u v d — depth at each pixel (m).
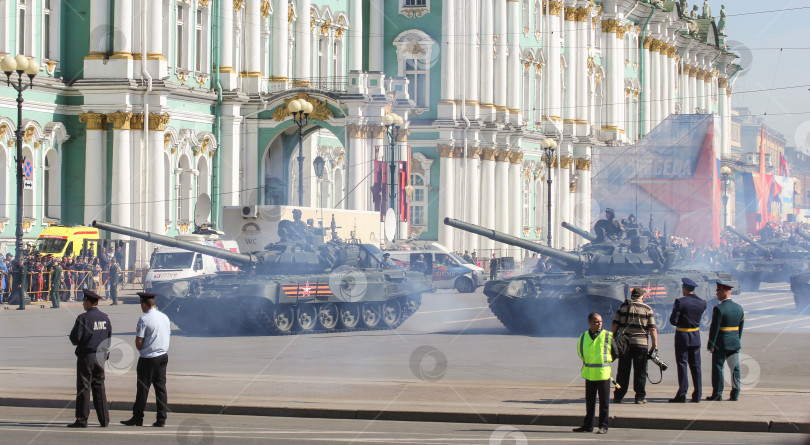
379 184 78.56
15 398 27.06
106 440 22.52
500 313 46.62
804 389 30.45
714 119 91.69
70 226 65.38
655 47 140.38
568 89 116.69
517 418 25.33
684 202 92.62
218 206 77.44
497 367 34.38
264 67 81.94
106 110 68.94
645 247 49.41
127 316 51.28
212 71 77.31
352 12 92.56
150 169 69.88
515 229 102.12
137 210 69.56
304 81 83.75
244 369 33.34
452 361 35.88
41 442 22.22
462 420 25.44
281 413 25.89
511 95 102.00
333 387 29.30
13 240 64.69
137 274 68.38
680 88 153.88
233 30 78.69
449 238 92.50
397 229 83.06
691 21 156.00
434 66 92.88
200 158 76.00
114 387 29.41
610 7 125.94
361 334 45.47
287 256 47.59
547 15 111.31
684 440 23.28
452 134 92.69
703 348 42.44
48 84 67.50
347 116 78.00
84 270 60.59
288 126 78.50
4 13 64.31
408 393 28.36
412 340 42.84
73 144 69.94
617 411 26.08
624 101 133.38
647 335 27.83
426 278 50.84
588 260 48.72
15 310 54.75
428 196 92.81
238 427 24.28
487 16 96.75
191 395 27.78
